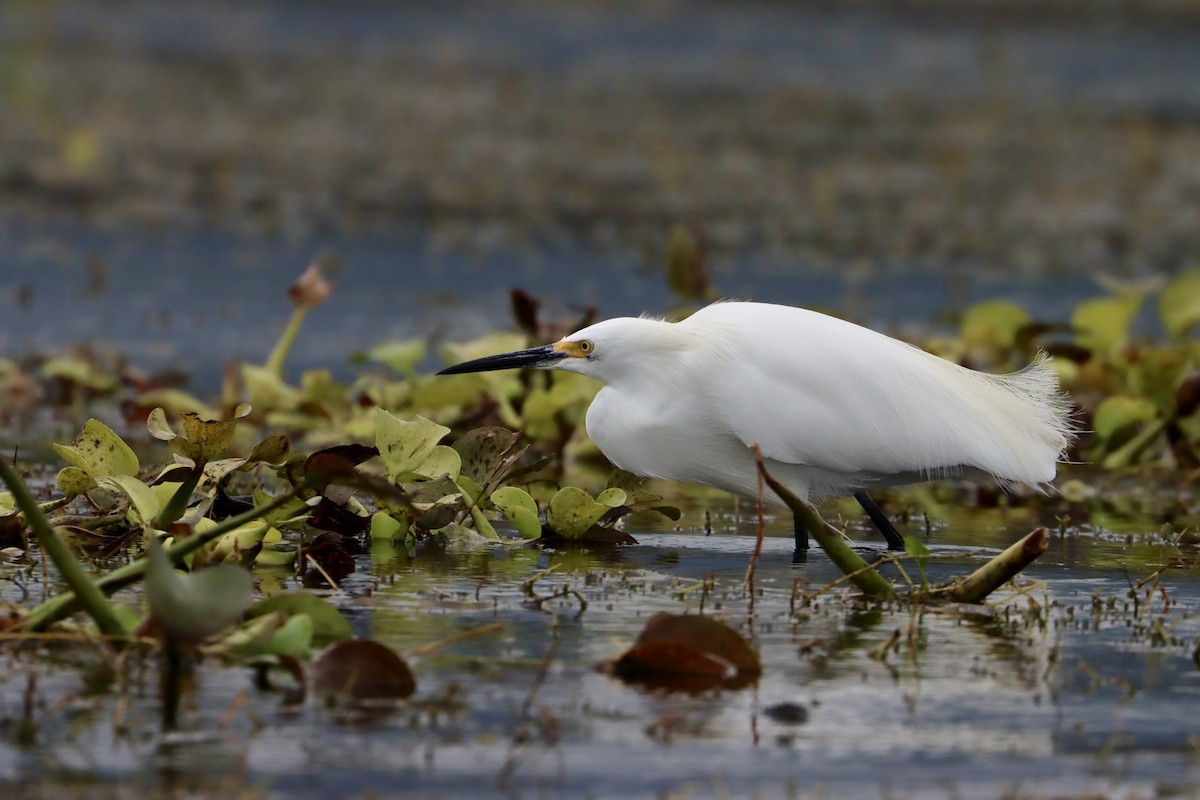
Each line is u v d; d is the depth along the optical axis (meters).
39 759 5.90
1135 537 11.00
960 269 24.94
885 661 7.43
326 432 13.85
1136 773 6.04
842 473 9.86
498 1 60.09
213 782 5.73
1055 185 31.41
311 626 7.13
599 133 36.22
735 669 7.13
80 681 6.75
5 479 6.98
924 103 40.72
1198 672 7.35
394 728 6.32
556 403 13.71
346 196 29.86
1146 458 14.01
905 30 54.12
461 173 32.12
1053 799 5.77
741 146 34.78
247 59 45.72
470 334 19.80
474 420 13.77
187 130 35.12
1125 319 16.36
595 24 55.47
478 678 6.97
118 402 16.17
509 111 38.78
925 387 9.68
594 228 27.69
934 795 5.80
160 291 22.31
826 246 26.42
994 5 58.62
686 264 15.89
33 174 30.23
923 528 11.30
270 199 29.31
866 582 8.45
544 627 7.84
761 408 9.70
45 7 53.84
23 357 17.86
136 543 9.50
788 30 54.31
